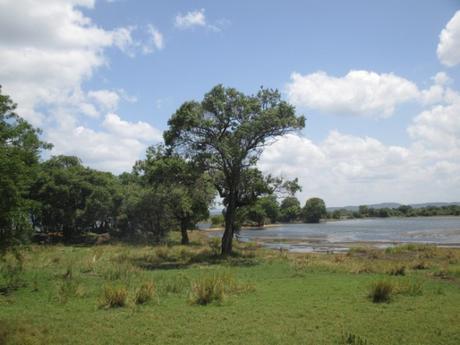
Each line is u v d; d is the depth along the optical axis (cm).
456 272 2097
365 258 3166
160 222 5312
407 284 1614
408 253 3531
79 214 5312
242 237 7119
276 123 3059
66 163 5919
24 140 1373
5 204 1137
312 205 14850
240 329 1085
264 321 1162
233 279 1762
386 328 1080
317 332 1055
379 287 1450
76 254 3194
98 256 2973
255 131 3075
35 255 2753
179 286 1692
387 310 1279
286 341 984
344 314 1232
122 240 5278
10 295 1558
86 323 1151
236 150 3050
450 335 1016
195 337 1023
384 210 19162
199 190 3656
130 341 995
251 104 3106
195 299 1424
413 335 1018
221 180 3488
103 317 1216
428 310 1274
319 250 4394
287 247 4869
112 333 1058
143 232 5625
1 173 1115
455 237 6134
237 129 3077
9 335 1014
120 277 1975
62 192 5228
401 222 13375
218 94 3147
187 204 4756
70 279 1870
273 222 14125
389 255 3397
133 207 5212
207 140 3194
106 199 5534
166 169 3428
